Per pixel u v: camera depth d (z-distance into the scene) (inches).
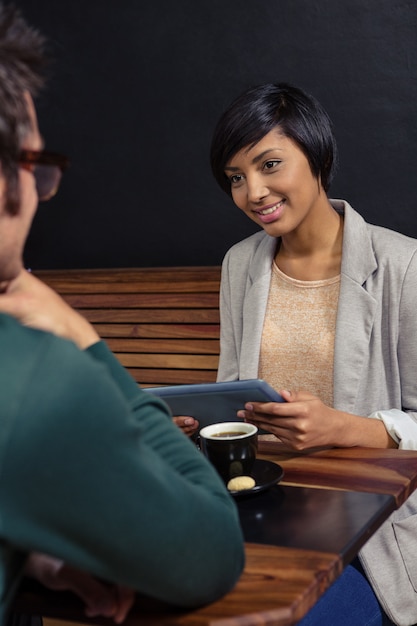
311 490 50.8
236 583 35.2
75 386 26.9
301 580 36.8
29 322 32.4
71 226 131.3
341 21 111.9
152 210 126.2
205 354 103.7
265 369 79.0
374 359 73.4
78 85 127.0
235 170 73.0
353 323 73.3
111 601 34.7
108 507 27.2
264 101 70.3
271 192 72.1
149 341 107.1
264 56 116.6
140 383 107.5
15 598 36.9
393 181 113.0
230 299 83.4
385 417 64.6
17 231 29.0
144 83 123.3
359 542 42.6
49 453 26.1
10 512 26.4
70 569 35.9
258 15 115.7
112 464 27.2
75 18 125.2
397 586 67.7
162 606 34.6
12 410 26.0
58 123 129.1
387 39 110.0
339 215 79.4
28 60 28.4
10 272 30.0
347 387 73.1
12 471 26.0
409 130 111.1
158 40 121.3
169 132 123.2
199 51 119.5
